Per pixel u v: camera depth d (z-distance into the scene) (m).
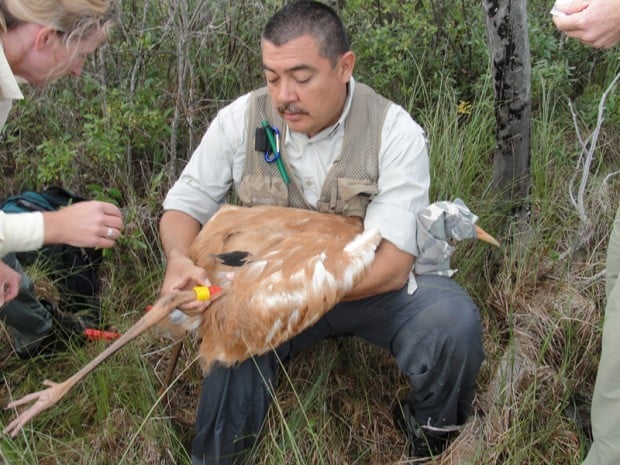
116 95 3.30
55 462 2.51
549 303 3.00
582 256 3.22
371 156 2.38
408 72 3.72
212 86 3.64
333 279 2.11
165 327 2.27
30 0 1.89
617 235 2.28
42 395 1.98
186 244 2.47
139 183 3.56
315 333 2.50
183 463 2.55
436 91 3.66
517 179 3.10
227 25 3.55
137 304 3.14
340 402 2.76
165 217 2.56
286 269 2.10
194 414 2.75
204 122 3.56
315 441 2.43
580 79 4.18
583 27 2.05
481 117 3.58
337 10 3.76
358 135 2.38
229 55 3.64
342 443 2.65
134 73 3.38
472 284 3.10
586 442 2.64
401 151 2.37
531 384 2.68
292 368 2.76
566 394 2.71
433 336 2.32
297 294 2.07
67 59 2.04
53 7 1.92
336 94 2.28
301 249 2.17
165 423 2.57
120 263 3.20
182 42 3.21
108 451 2.56
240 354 2.14
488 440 2.55
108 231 2.08
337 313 2.43
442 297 2.35
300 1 2.24
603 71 4.17
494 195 3.16
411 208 2.35
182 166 3.54
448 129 3.34
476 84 3.75
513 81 2.84
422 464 2.63
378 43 3.50
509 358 2.81
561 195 3.44
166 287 2.21
